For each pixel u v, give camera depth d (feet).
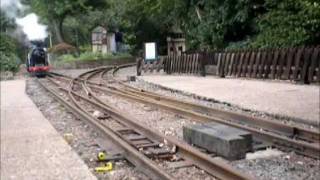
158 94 65.98
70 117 49.52
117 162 29.60
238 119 42.70
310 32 77.66
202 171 26.61
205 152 31.40
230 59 90.27
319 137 33.09
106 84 93.40
